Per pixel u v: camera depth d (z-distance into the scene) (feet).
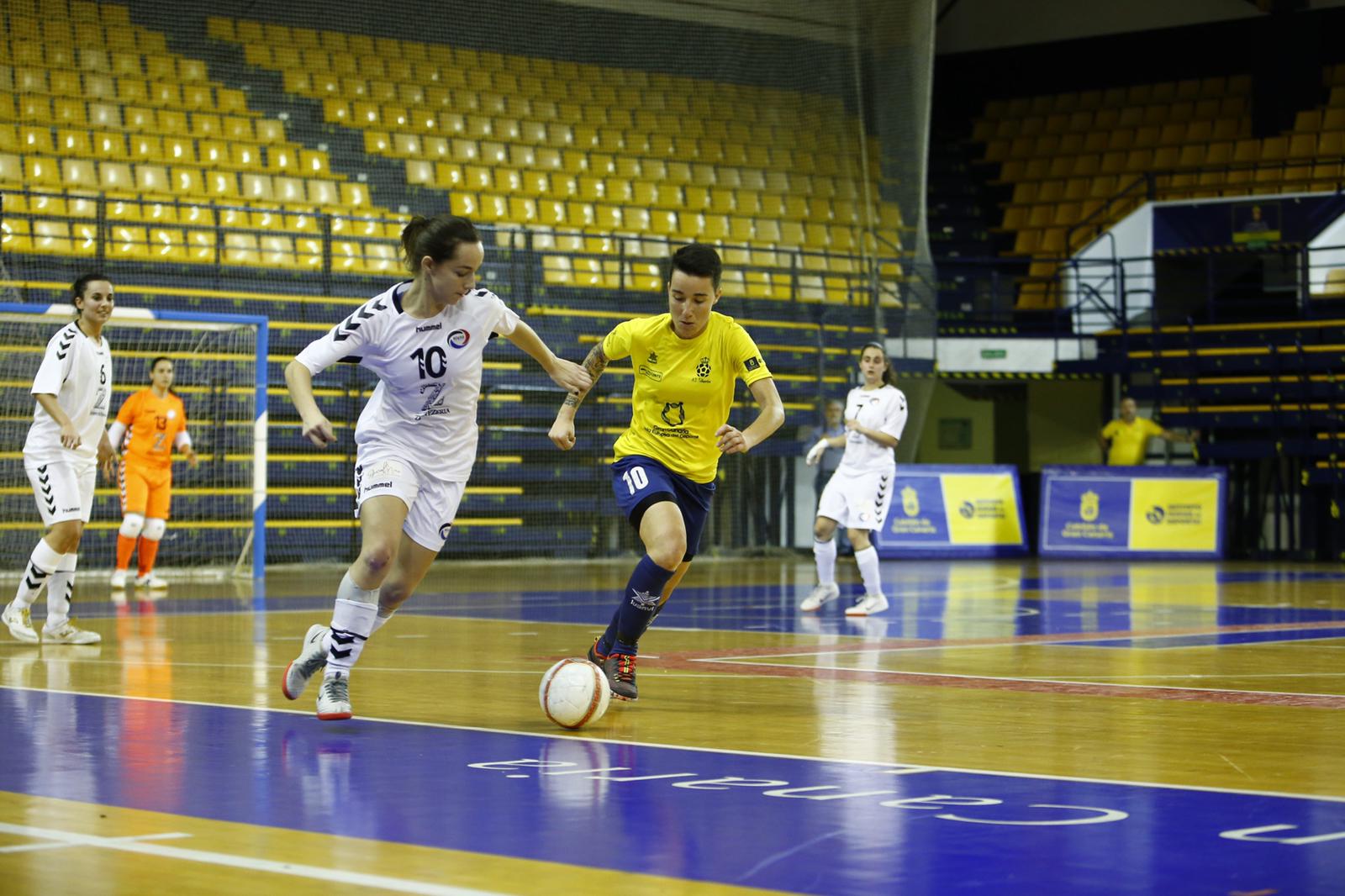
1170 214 86.79
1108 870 11.35
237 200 73.87
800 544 77.82
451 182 81.20
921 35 75.66
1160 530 80.79
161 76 77.00
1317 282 83.10
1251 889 10.77
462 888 10.64
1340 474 77.46
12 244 65.87
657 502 21.88
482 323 20.01
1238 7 99.09
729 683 24.47
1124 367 84.23
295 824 13.03
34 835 12.50
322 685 19.86
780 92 82.64
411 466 20.07
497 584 55.52
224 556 61.77
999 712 20.99
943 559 78.54
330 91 81.56
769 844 12.23
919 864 11.53
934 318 76.64
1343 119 92.94
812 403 76.28
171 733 18.51
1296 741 18.24
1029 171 101.86
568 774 15.65
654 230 83.51
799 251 78.54
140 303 64.34
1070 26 104.83
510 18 88.28
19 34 73.72
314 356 19.31
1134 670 27.07
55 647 30.30
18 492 57.77
